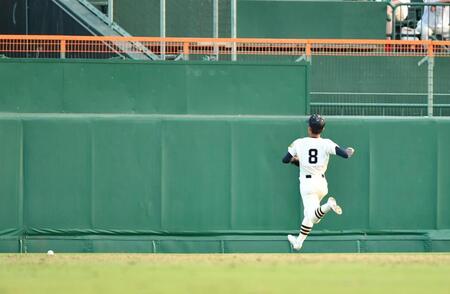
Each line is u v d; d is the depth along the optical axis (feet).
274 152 177.88
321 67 212.84
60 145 176.76
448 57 216.13
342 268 146.72
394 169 178.70
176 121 177.37
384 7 233.76
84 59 185.78
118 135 176.96
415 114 211.00
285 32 232.53
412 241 178.40
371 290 121.60
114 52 195.11
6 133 175.32
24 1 214.07
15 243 175.32
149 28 228.43
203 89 187.01
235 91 187.32
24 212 175.94
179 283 127.75
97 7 229.04
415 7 236.84
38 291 120.26
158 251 176.45
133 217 176.76
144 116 177.37
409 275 137.59
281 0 232.32
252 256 168.55
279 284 126.82
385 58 213.46
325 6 233.14
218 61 186.91
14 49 201.16
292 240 169.07
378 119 178.40
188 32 229.45
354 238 178.19
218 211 177.17
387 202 178.60
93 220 176.65
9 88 185.37
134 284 126.72
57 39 186.19
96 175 176.96
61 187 176.45
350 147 178.40
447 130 179.01
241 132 177.78
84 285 125.70
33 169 176.14
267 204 177.58
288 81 187.62
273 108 187.52
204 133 177.47
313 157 166.30
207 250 176.76
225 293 117.80
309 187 166.09
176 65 186.80
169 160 177.27
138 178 177.06
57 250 175.94
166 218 176.96
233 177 177.58
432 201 178.91
